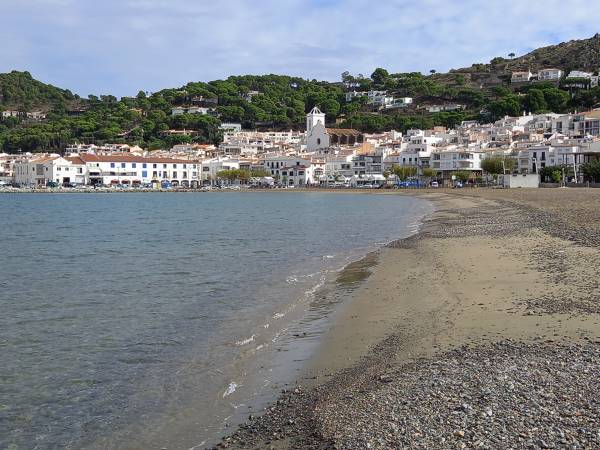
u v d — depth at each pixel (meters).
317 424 11.50
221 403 13.62
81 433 12.55
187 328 20.58
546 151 162.12
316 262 35.22
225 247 44.56
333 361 15.86
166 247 45.69
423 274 27.86
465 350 15.08
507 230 44.12
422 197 130.38
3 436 12.48
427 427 10.45
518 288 22.45
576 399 10.95
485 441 9.63
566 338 15.25
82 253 42.78
